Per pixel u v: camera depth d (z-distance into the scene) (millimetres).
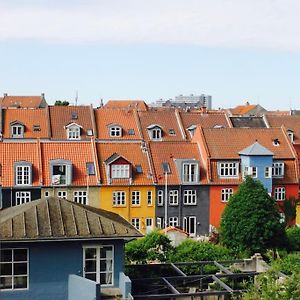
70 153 79562
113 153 81125
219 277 40031
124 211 79438
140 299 34625
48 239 33344
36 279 33688
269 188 83938
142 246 53094
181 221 81438
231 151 84688
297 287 31938
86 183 77938
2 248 33125
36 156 78125
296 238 64750
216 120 106500
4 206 75375
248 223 61531
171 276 41344
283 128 90500
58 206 35469
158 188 80562
